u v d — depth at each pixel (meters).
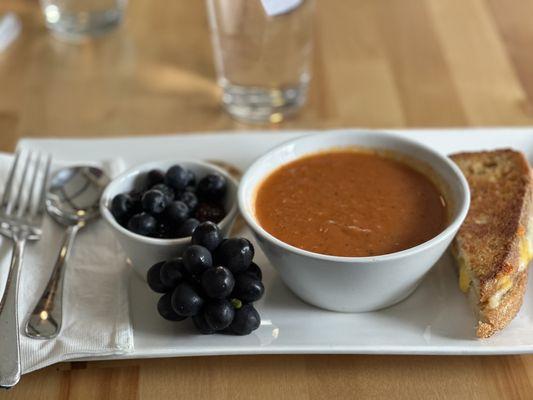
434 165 0.46
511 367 0.41
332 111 0.63
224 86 0.62
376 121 0.61
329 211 0.45
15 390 0.41
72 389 0.41
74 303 0.44
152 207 0.44
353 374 0.41
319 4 0.76
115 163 0.52
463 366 0.41
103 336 0.41
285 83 0.61
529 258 0.45
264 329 0.42
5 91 0.66
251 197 0.45
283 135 0.55
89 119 0.63
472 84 0.65
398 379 0.41
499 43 0.70
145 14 0.76
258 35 0.58
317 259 0.40
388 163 0.48
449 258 0.46
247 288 0.41
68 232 0.48
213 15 0.59
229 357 0.42
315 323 0.42
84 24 0.72
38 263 0.46
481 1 0.75
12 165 0.52
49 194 0.50
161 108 0.64
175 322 0.42
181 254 0.44
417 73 0.66
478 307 0.42
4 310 0.42
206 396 0.40
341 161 0.48
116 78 0.67
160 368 0.41
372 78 0.66
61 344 0.41
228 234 0.46
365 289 0.41
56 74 0.68
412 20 0.73
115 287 0.44
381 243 0.43
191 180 0.47
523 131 0.54
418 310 0.43
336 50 0.69
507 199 0.47
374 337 0.41
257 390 0.40
